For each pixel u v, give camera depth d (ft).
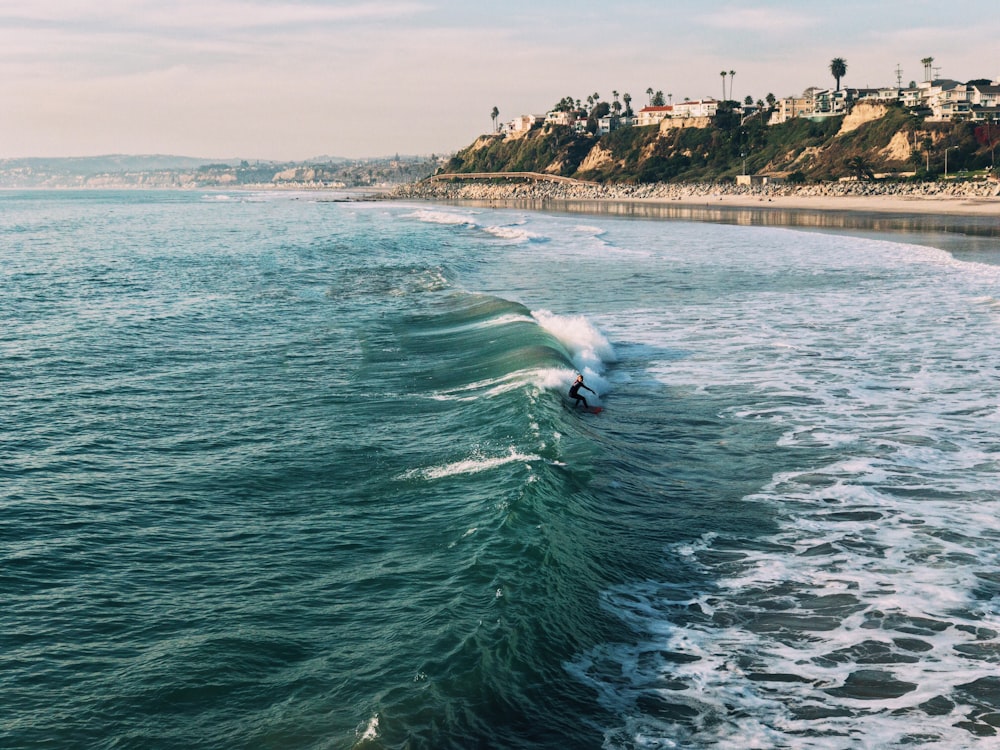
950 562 42.86
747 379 80.38
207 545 44.37
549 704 30.53
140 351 92.02
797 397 73.92
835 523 47.85
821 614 37.88
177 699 30.78
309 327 105.60
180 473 55.11
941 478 54.39
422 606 36.65
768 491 52.80
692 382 79.87
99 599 38.65
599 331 104.01
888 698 31.63
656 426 66.69
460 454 56.29
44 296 131.75
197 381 79.10
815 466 57.11
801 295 129.08
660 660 34.04
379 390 74.79
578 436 60.29
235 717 29.68
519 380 72.13
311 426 64.59
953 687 32.27
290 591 38.96
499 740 28.37
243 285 145.69
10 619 36.73
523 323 94.27
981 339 94.27
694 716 30.40
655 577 41.34
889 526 47.32
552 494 48.85
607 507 49.19
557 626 35.35
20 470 55.62
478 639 33.58
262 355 89.92
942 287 133.18
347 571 40.75
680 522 47.93
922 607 38.37
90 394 74.59
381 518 47.06
